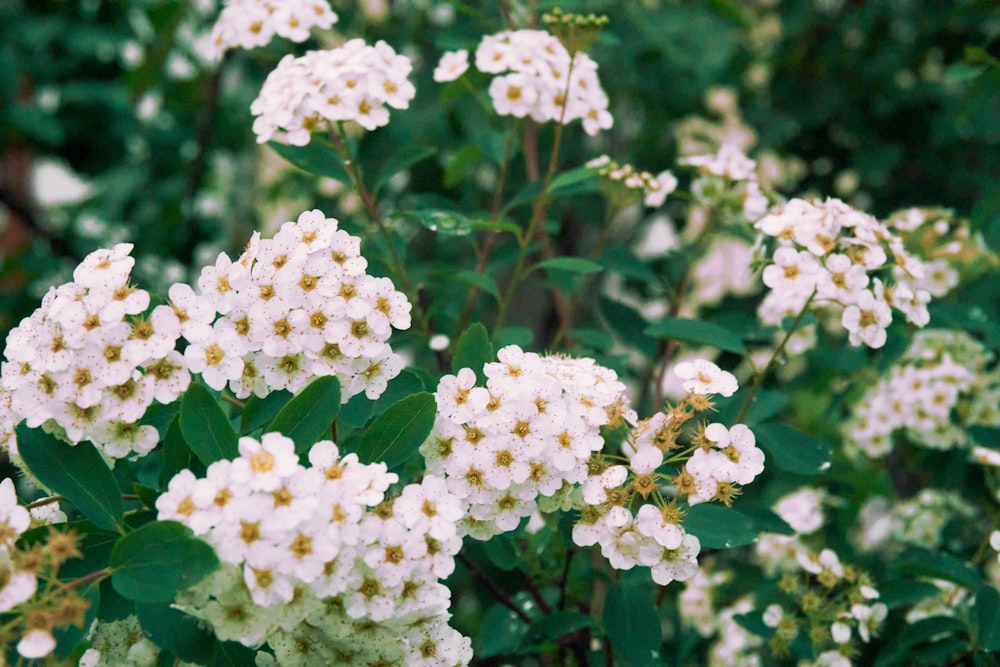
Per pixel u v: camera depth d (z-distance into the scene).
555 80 0.46
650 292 0.59
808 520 0.51
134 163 0.78
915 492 0.62
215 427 0.35
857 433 0.52
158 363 0.35
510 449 0.35
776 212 0.42
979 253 0.50
